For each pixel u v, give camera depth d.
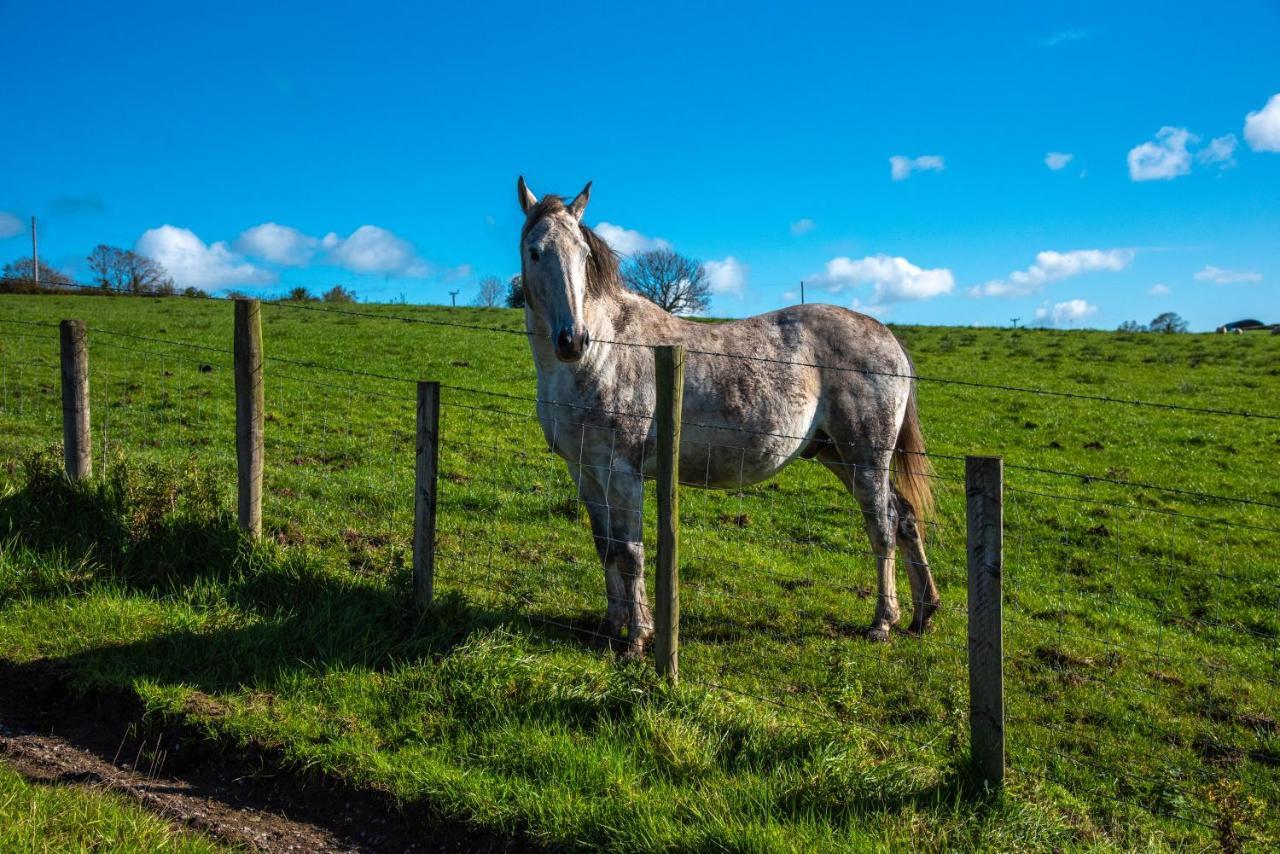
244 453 5.88
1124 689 5.63
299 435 12.47
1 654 4.71
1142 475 13.37
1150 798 4.27
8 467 7.51
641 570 5.44
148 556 5.86
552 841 3.39
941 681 5.36
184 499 6.16
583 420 5.35
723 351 5.85
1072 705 5.36
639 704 4.21
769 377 5.89
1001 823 3.46
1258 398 20.19
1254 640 7.07
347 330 26.66
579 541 8.06
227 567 5.73
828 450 6.60
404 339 25.08
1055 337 33.81
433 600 5.26
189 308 32.72
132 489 6.18
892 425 6.29
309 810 3.76
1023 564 8.91
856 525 9.88
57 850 2.97
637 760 3.87
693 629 6.11
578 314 4.89
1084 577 8.59
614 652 5.26
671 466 4.30
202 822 3.60
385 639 4.98
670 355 4.19
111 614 5.12
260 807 3.77
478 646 4.69
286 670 4.61
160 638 4.89
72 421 6.53
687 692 4.33
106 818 3.29
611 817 3.44
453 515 8.73
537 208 5.18
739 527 9.52
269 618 5.20
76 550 5.90
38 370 16.56
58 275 61.94
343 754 3.91
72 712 4.43
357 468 10.80
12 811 3.19
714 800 3.51
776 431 5.93
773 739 4.04
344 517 8.11
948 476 12.87
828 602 7.03
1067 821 3.71
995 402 19.27
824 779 3.65
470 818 3.55
